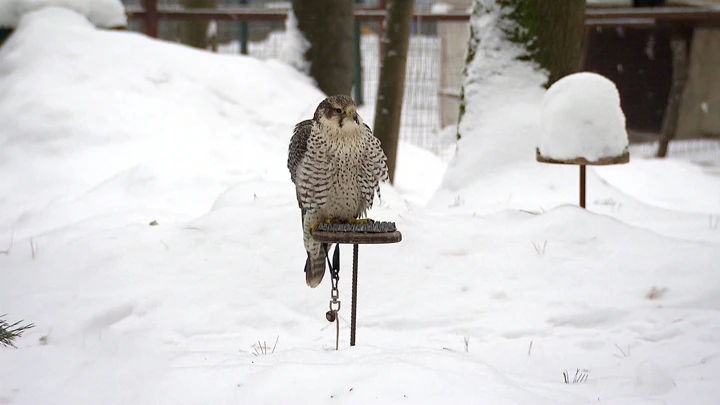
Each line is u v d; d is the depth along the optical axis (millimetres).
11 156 13961
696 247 8609
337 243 6402
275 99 16250
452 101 24500
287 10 20609
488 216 9719
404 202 10359
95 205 11680
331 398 5023
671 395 5477
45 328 7141
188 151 13898
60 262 8492
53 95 14953
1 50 16906
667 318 7352
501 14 13164
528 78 13016
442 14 21391
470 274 8297
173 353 6473
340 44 17719
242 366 5699
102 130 14297
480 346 6902
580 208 9547
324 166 6562
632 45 25500
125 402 5344
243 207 9281
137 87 15477
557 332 7199
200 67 16484
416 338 7098
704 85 23953
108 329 7184
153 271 8211
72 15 17422
